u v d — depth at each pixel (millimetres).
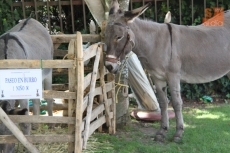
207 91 7066
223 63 4938
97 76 4621
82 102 3660
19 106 4172
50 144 4598
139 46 4602
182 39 4762
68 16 7270
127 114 5410
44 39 4746
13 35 3955
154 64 4676
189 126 5426
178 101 4750
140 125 5598
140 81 5441
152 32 4637
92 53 4152
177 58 4703
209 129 5246
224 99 6945
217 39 4883
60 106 5309
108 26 4320
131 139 4988
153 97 5543
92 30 5188
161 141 4895
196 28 4949
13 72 3488
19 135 3504
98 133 5172
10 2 6664
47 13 7195
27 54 4000
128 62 5379
